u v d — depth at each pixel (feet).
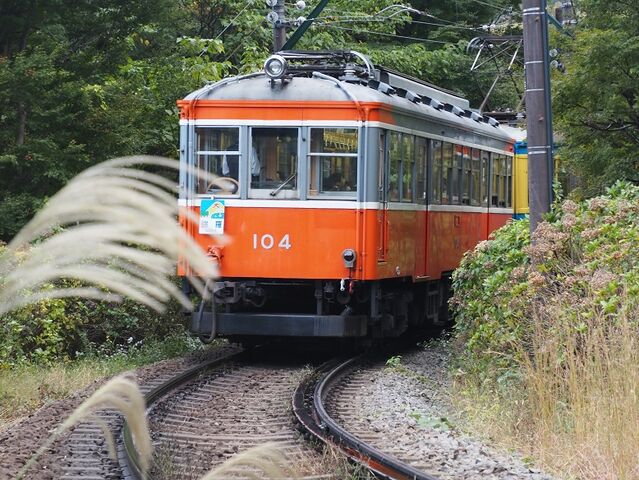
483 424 40.06
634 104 82.94
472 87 161.17
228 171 58.65
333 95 57.88
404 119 62.34
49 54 76.18
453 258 74.08
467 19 167.73
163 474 30.78
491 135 84.89
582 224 45.80
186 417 42.42
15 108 73.97
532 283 43.42
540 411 37.17
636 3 81.35
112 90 80.43
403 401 46.88
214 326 59.00
